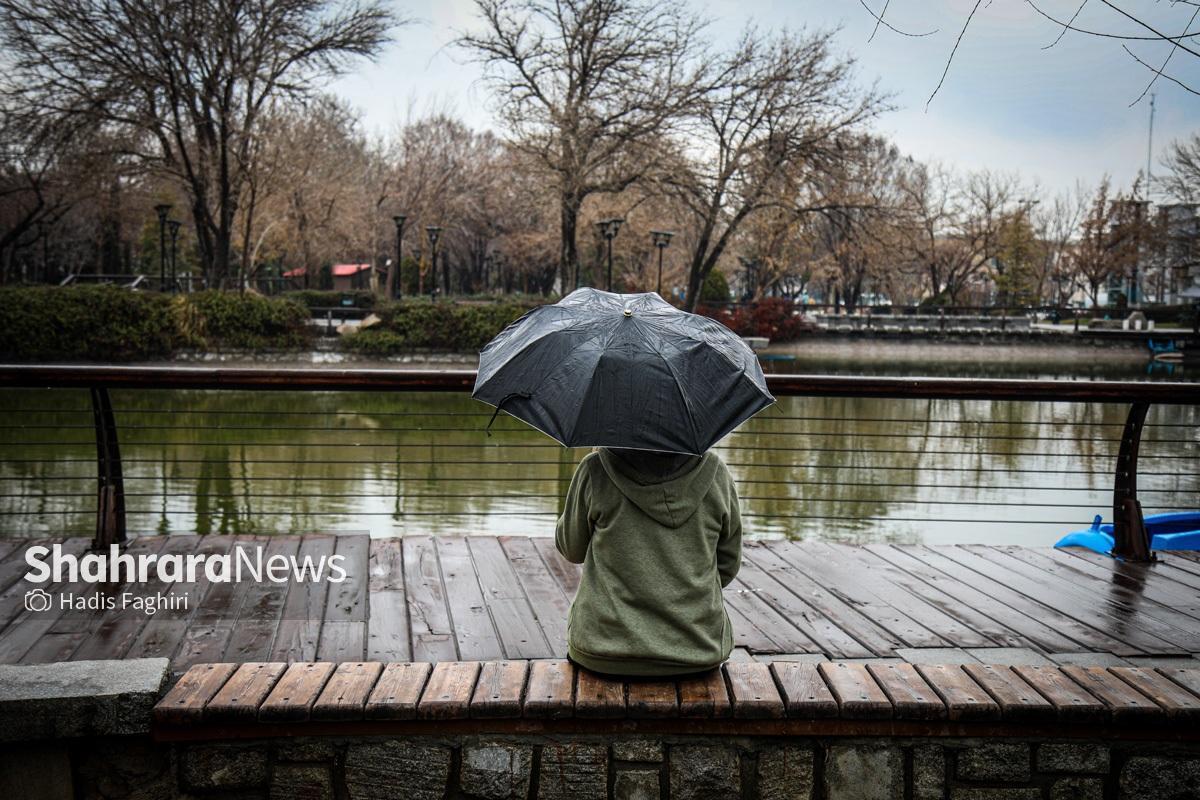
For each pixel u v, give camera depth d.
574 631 2.99
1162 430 17.11
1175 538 5.85
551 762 2.91
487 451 12.99
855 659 3.56
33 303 26.22
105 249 46.28
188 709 2.81
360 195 44.03
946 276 58.47
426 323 29.70
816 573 4.74
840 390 4.83
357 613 3.98
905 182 52.47
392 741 2.91
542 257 47.34
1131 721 2.95
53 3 25.88
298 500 9.71
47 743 2.87
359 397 20.02
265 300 28.53
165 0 26.89
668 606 2.84
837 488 10.82
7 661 3.44
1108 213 53.19
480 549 4.99
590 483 2.91
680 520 2.83
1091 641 3.81
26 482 10.73
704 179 30.81
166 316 27.17
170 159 29.11
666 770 2.93
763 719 2.88
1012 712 2.93
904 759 2.98
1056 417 18.31
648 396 2.58
